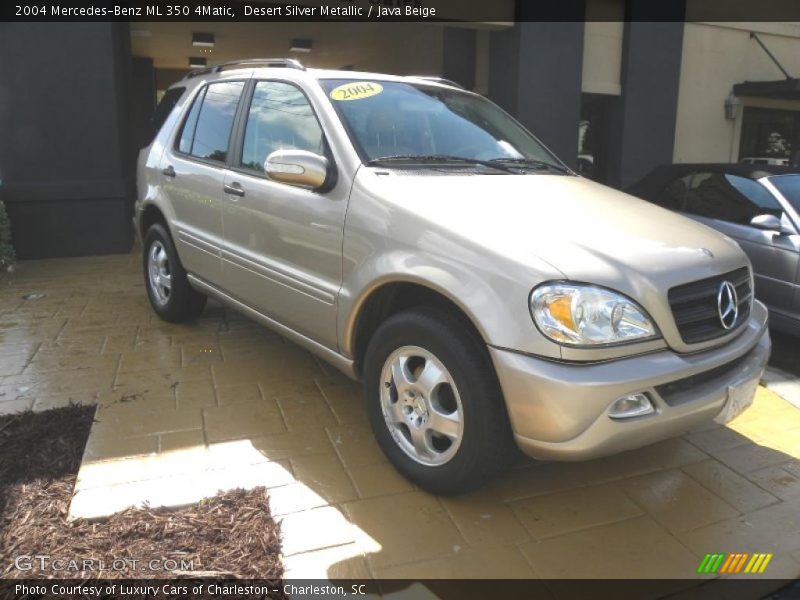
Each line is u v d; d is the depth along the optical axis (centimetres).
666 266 278
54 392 405
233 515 287
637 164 1082
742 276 321
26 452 334
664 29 1046
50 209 770
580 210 316
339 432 363
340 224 330
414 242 296
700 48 1135
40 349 477
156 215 527
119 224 799
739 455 359
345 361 343
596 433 254
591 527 292
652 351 268
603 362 257
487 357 275
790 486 329
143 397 400
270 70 417
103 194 782
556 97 969
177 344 491
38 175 759
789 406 427
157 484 308
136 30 1120
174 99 524
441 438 307
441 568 263
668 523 297
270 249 382
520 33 928
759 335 318
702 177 636
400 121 375
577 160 1009
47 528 274
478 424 273
